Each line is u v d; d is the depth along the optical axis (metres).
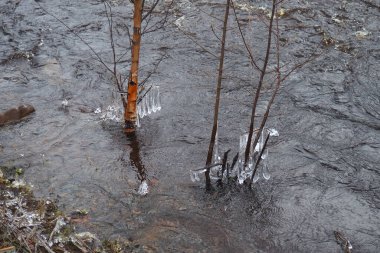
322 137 6.23
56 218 5.15
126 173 5.73
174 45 7.70
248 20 8.22
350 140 6.20
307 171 5.81
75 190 5.51
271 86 6.94
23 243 4.85
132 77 5.92
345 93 6.88
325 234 5.22
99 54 7.50
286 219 5.34
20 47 7.62
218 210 5.39
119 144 6.04
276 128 6.31
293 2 8.66
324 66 7.32
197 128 6.28
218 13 8.41
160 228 5.21
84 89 6.84
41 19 8.27
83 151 5.95
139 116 6.38
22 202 5.31
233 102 6.67
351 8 8.55
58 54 7.49
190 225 5.25
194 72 7.18
